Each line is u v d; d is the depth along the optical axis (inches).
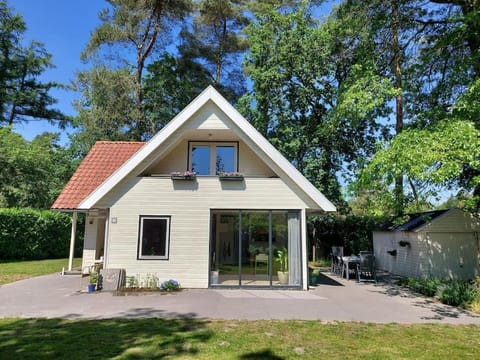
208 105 499.2
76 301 374.0
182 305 355.6
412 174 354.3
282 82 784.9
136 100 1050.7
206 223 481.4
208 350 217.0
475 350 225.9
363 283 552.4
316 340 241.3
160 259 470.0
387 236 745.0
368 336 254.1
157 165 524.7
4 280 521.3
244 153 533.3
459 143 334.6
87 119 1012.5
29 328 265.0
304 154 812.0
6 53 1159.6
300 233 479.8
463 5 446.3
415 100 506.9
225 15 1088.2
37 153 960.3
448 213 584.4
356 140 812.6
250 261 476.7
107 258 466.3
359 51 535.2
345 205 845.8
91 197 466.3
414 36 512.4
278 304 366.9
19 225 805.9
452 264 573.0
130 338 240.1
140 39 1090.1
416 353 218.8
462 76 440.1
